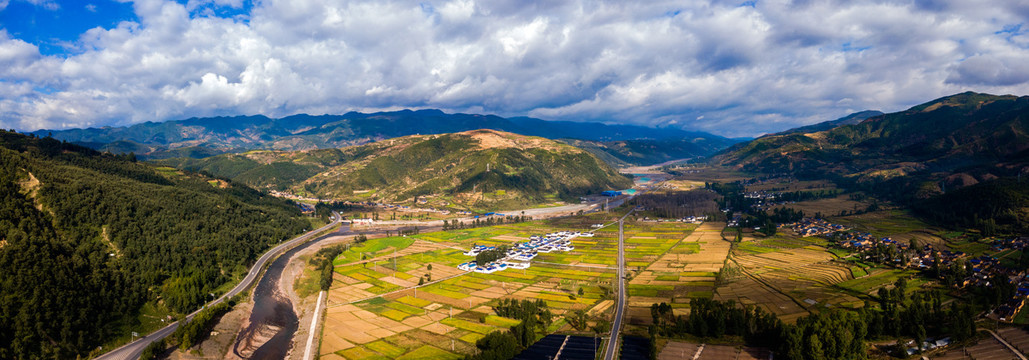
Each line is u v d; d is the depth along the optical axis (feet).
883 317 615.57
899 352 535.60
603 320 649.20
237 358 602.03
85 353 606.96
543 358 563.89
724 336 611.88
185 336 623.36
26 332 573.74
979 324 606.14
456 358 565.12
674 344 594.24
